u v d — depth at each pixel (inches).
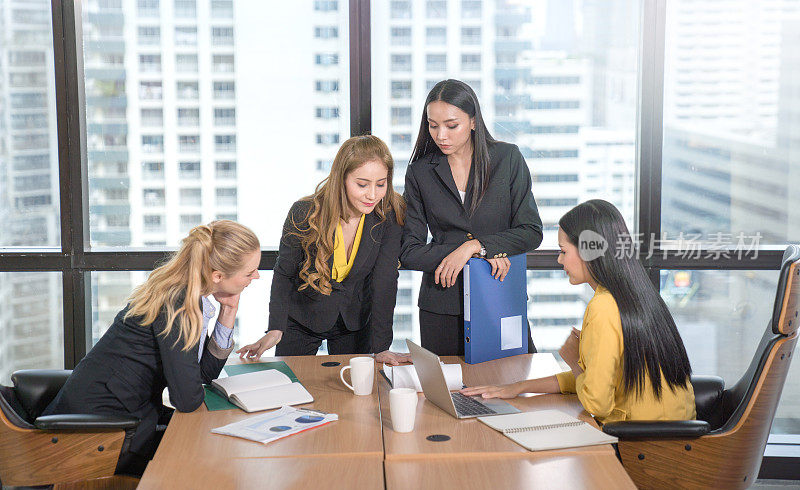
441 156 111.3
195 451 73.4
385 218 108.7
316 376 97.7
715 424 93.0
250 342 139.3
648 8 128.1
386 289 109.9
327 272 106.7
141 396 88.8
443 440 75.5
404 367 92.5
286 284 109.9
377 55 133.3
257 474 68.1
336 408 85.4
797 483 130.0
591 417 83.0
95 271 135.0
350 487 65.4
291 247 108.2
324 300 110.2
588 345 84.5
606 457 71.8
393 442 75.0
